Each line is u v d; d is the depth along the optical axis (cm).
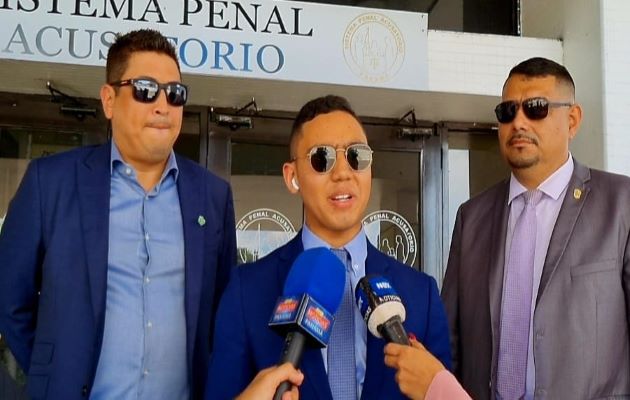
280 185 471
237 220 464
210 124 462
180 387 226
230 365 183
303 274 171
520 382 251
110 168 232
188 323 225
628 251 247
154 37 234
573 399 238
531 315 254
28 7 376
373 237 482
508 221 273
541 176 268
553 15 466
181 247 233
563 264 250
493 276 265
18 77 409
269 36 404
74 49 379
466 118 493
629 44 420
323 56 409
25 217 224
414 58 422
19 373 405
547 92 263
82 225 221
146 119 226
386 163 489
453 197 506
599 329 242
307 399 175
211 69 395
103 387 216
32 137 445
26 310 229
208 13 396
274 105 461
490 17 497
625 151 412
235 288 192
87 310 215
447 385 162
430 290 198
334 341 185
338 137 188
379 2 481
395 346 170
